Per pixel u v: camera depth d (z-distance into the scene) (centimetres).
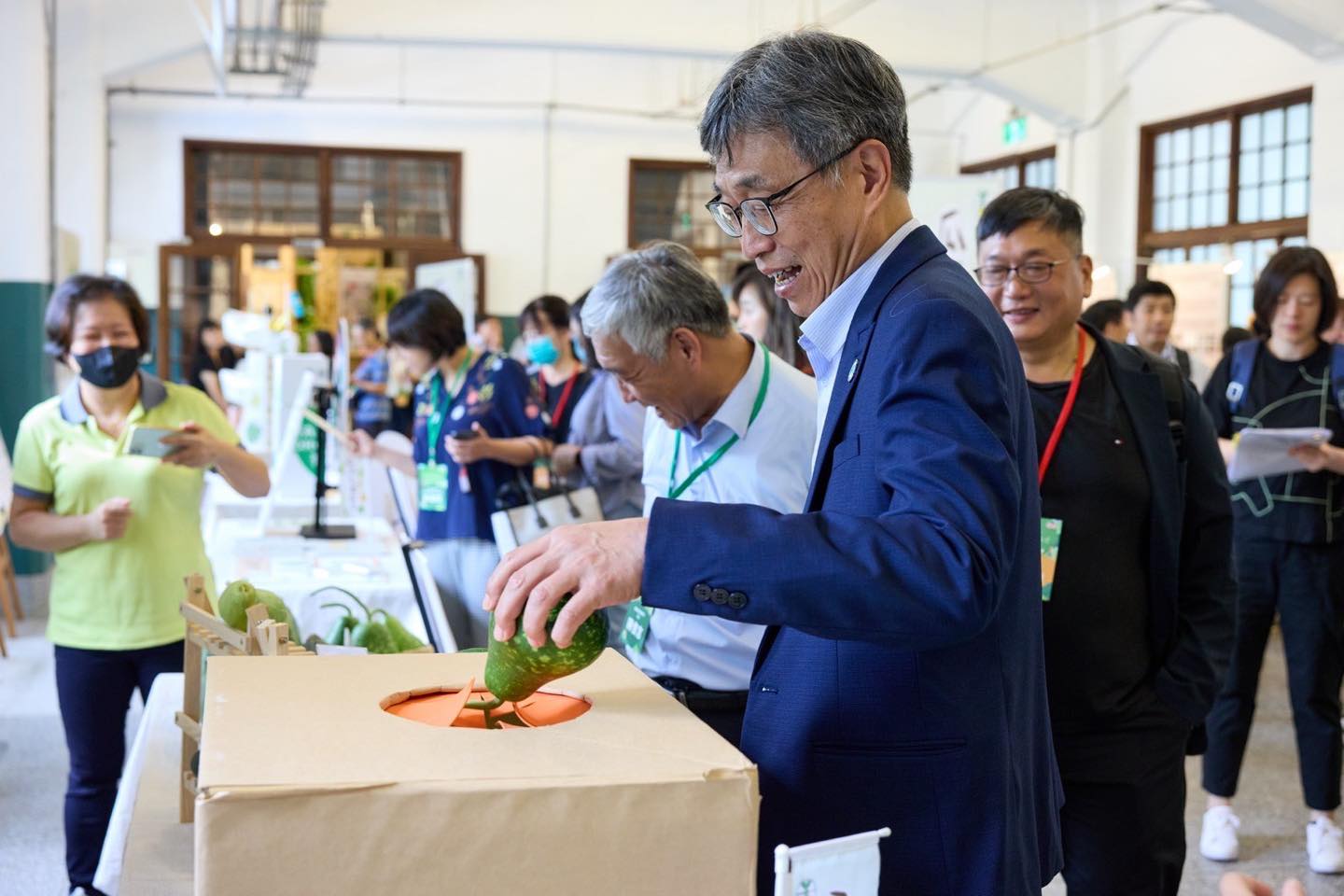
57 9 977
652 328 195
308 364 511
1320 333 379
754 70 124
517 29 1184
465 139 1427
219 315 1401
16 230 732
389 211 1427
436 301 385
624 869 94
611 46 1188
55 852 350
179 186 1379
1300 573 358
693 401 203
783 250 128
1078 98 1209
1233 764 363
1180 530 214
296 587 311
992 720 124
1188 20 1105
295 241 1402
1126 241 1192
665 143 1460
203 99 1375
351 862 90
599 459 407
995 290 218
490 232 1438
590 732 106
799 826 124
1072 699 211
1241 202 1061
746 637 199
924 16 1195
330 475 488
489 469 379
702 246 1473
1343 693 531
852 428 120
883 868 122
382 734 102
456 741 101
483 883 92
